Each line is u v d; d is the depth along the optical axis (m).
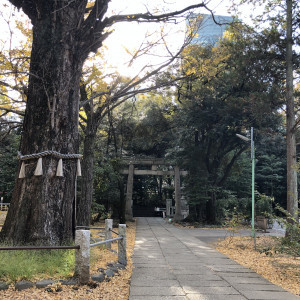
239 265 7.46
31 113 6.95
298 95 12.83
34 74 6.93
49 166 6.66
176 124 20.92
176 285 5.33
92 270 5.50
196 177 20.23
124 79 11.86
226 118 16.73
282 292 5.12
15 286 4.41
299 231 6.82
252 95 13.29
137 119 23.73
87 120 12.52
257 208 21.30
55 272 5.10
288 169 12.59
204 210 21.64
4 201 25.06
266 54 12.87
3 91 9.21
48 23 7.23
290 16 12.57
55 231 6.49
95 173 17.77
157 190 36.75
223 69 15.62
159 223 21.77
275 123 17.38
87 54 7.76
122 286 5.18
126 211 23.17
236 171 23.12
